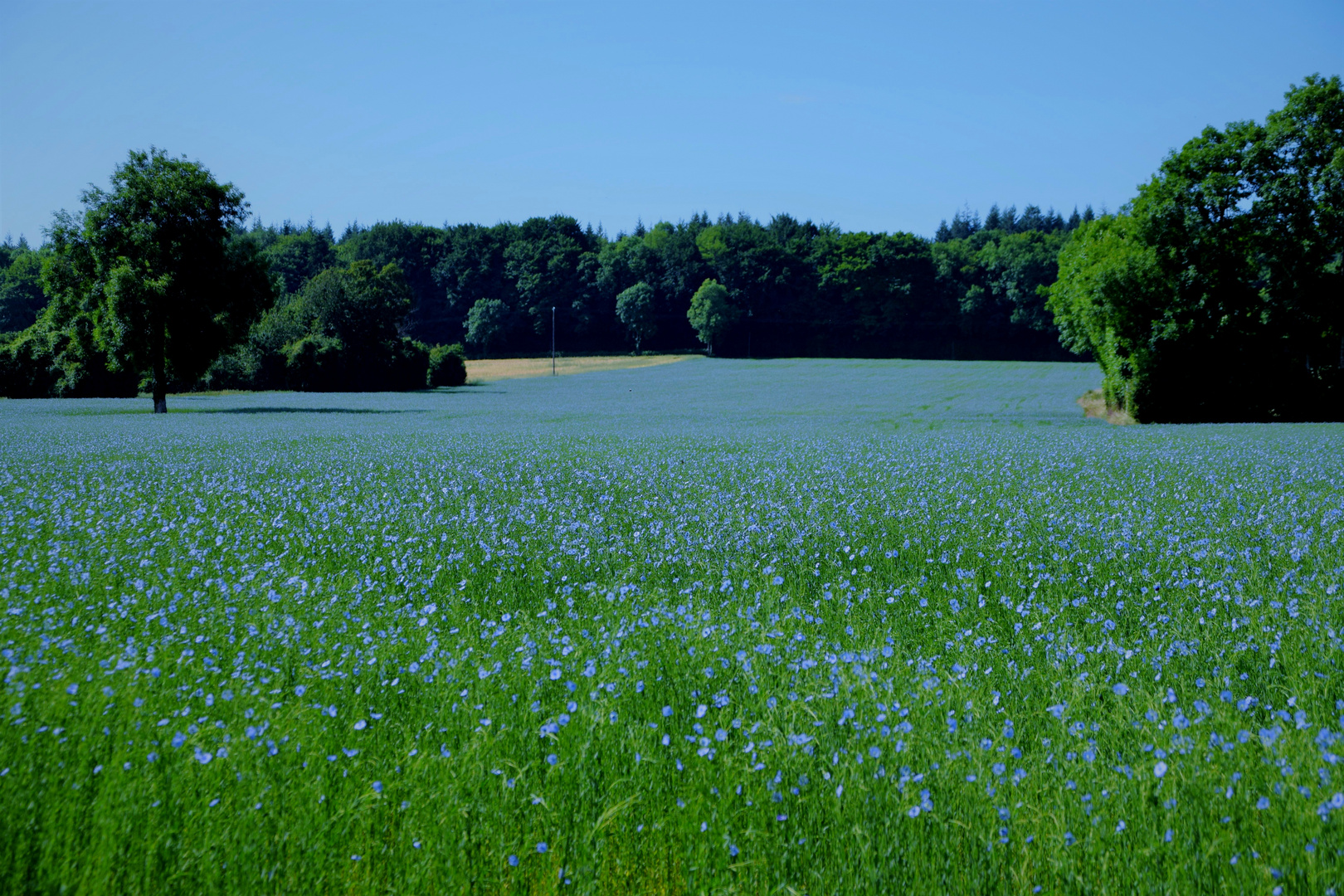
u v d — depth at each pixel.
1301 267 45.03
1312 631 5.95
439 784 3.81
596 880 3.25
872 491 14.22
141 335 46.03
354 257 148.50
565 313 140.50
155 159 47.16
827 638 6.01
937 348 138.38
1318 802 3.51
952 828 3.49
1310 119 45.53
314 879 3.29
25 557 8.77
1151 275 46.59
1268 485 15.25
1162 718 4.53
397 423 41.62
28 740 4.12
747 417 51.09
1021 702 4.86
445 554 9.15
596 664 5.29
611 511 12.46
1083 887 3.18
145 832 3.46
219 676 5.22
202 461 20.80
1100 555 8.68
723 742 4.16
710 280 141.88
